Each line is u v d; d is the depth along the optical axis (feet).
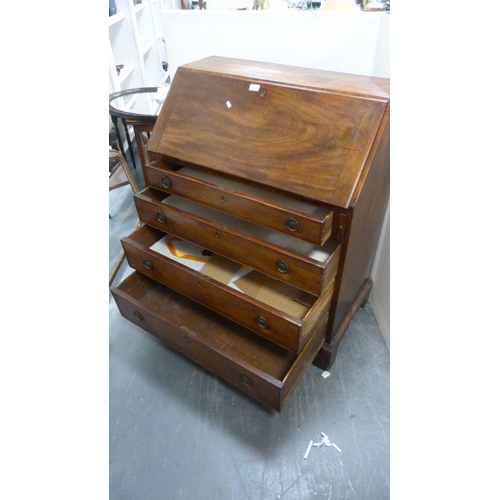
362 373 4.09
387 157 3.02
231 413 3.76
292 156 2.83
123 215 6.67
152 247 4.06
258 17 4.19
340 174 2.66
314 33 4.16
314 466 3.34
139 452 3.47
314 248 3.07
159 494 3.20
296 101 2.91
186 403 3.86
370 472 3.29
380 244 4.30
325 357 3.93
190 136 3.29
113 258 5.70
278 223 2.87
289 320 2.91
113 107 5.21
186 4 12.47
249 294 3.48
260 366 3.61
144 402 3.88
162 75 9.97
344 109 2.74
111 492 3.21
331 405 3.80
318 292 2.88
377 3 5.02
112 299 5.06
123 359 4.31
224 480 3.26
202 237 3.39
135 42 7.96
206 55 4.62
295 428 3.62
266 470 3.32
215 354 3.34
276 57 4.43
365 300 4.78
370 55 4.14
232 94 3.19
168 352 4.39
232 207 3.11
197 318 4.09
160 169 3.40
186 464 3.38
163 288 4.44
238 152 3.04
